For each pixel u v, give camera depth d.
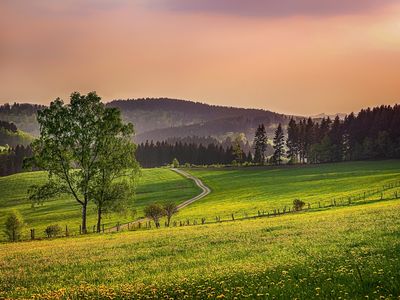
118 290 16.08
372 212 43.78
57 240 52.16
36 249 39.31
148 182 171.38
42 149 67.44
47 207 127.12
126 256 29.22
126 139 70.50
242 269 18.31
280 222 45.56
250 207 91.38
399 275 12.45
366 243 22.80
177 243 34.22
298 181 136.12
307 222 41.25
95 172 67.56
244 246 28.58
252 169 195.62
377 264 14.88
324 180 129.88
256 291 12.89
